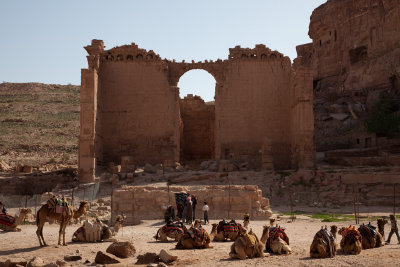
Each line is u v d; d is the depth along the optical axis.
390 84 56.62
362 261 10.90
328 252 11.59
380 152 44.44
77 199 33.34
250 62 46.88
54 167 52.44
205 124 59.25
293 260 11.13
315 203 32.03
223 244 14.25
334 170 35.72
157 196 23.97
